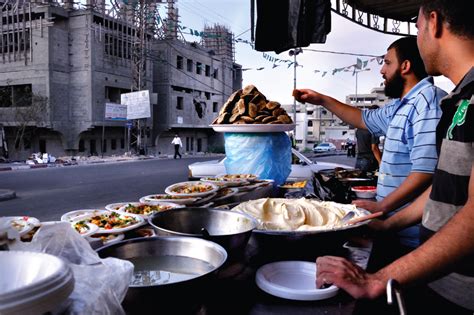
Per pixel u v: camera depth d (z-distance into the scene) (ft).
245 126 8.72
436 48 4.08
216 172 23.08
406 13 19.10
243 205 5.15
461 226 2.85
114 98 86.07
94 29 77.61
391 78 7.13
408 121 6.29
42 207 27.20
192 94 106.22
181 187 8.08
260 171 9.14
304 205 5.07
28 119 72.49
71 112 79.15
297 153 23.11
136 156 83.30
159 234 3.97
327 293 3.34
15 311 1.57
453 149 3.98
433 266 2.89
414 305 4.50
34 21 74.59
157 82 97.66
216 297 3.35
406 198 5.81
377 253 4.94
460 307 4.09
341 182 7.75
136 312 2.57
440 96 5.95
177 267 3.19
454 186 3.96
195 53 106.83
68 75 78.48
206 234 3.62
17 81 77.36
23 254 2.03
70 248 2.43
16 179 43.55
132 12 83.82
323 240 4.19
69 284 1.83
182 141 110.11
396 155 6.64
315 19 9.08
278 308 3.21
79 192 34.04
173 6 96.89
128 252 3.32
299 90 8.44
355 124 8.13
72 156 78.79
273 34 9.34
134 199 30.63
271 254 4.35
